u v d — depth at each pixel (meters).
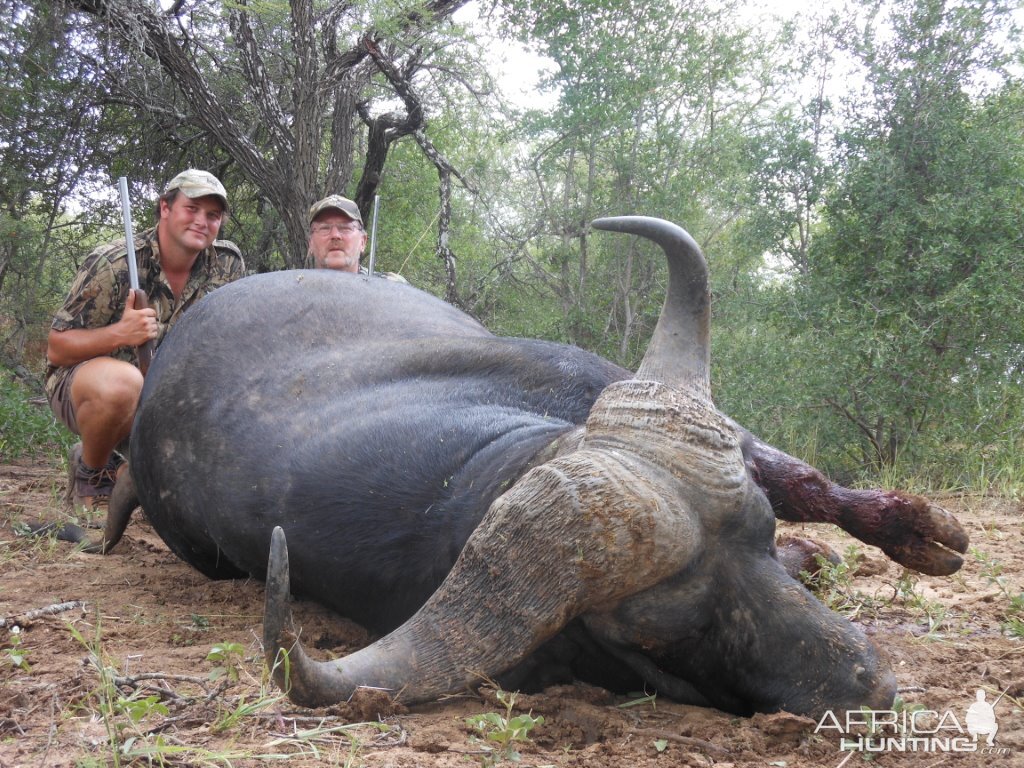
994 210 10.13
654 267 14.64
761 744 3.29
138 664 4.20
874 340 10.09
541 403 4.65
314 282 5.61
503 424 4.24
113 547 6.52
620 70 13.67
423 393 4.66
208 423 5.06
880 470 10.47
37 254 14.90
